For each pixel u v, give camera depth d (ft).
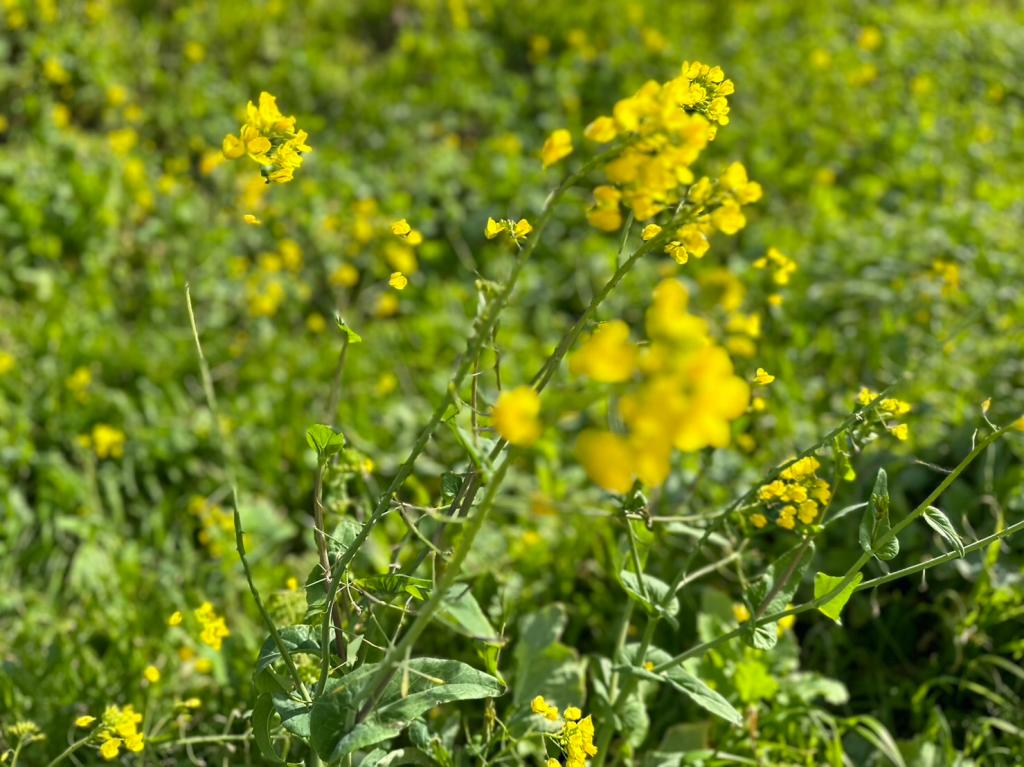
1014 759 8.52
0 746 8.46
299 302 16.08
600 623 9.96
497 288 5.17
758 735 8.54
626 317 15.64
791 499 6.46
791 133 19.98
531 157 19.47
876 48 23.35
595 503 11.39
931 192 18.20
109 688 9.04
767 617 6.30
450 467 12.60
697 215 4.89
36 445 12.85
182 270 15.92
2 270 15.39
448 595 5.26
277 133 5.28
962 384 12.28
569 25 23.18
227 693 8.98
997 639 9.44
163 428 12.87
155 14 22.49
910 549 10.01
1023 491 10.01
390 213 17.69
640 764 8.30
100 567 10.90
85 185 16.44
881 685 9.34
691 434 3.46
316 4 23.26
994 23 24.32
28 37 19.92
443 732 7.80
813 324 14.83
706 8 23.93
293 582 8.12
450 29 23.31
